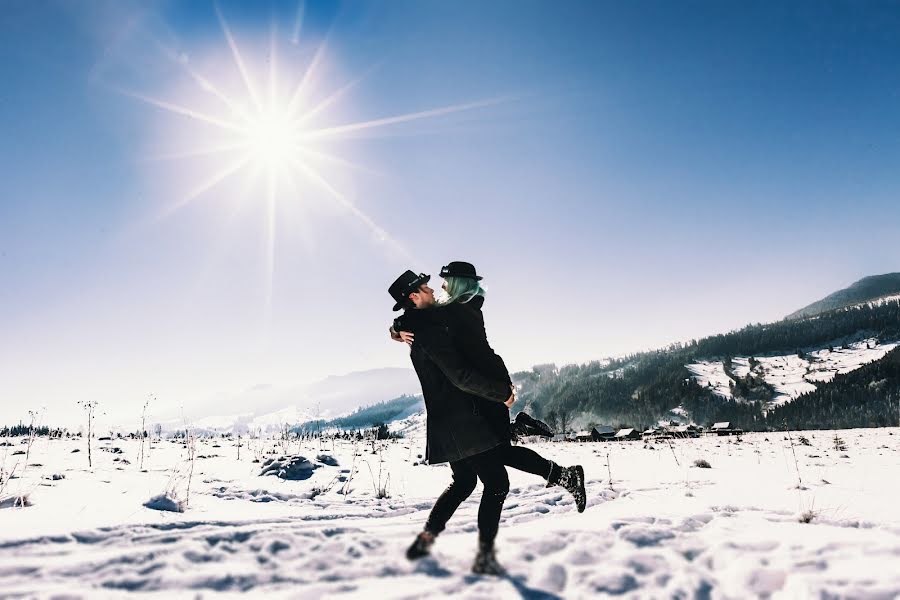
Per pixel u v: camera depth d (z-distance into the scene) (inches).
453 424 107.5
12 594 83.4
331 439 539.8
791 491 221.6
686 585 90.6
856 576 95.9
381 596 84.0
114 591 85.1
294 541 110.4
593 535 117.6
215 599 84.1
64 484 183.2
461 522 141.9
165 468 250.2
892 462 378.9
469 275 112.9
